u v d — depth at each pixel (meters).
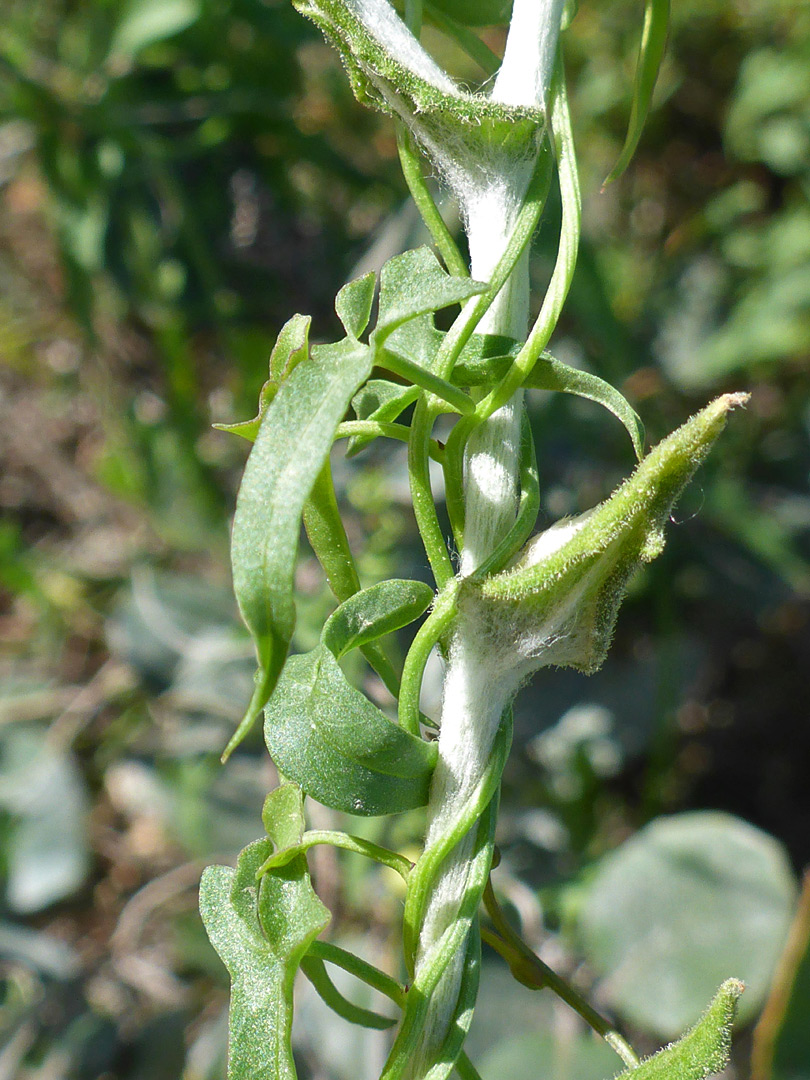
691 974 0.36
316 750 0.15
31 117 0.46
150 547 0.56
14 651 0.57
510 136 0.16
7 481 0.62
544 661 0.16
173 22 0.44
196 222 0.48
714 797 0.49
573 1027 0.36
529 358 0.15
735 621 0.51
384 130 0.52
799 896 0.41
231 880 0.16
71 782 0.50
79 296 0.49
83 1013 0.46
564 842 0.43
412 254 0.15
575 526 0.15
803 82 0.53
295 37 0.47
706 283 0.54
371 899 0.40
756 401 0.52
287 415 0.13
